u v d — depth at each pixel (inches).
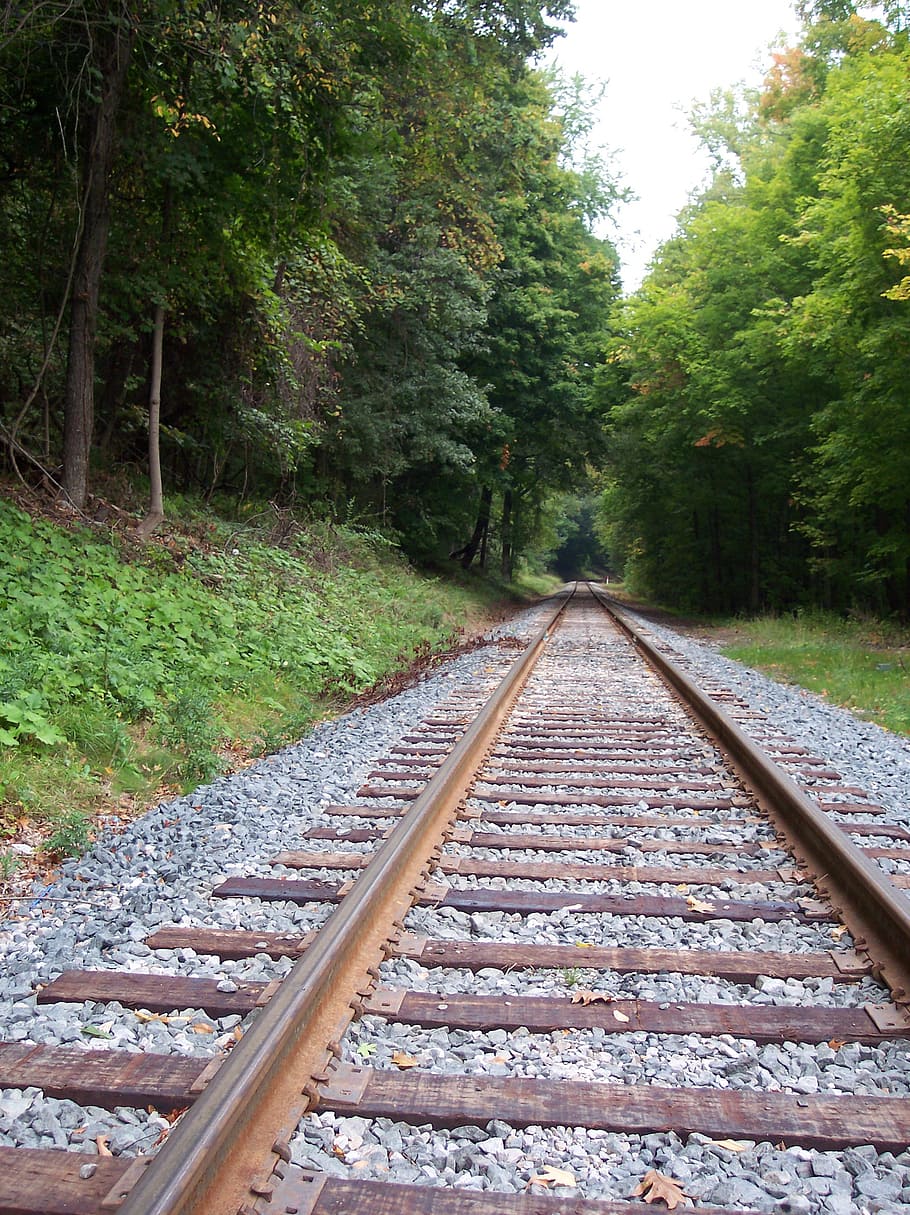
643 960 149.8
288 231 539.8
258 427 685.3
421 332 943.0
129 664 328.8
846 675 517.0
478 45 674.8
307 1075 110.0
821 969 146.9
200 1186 86.0
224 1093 93.8
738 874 191.9
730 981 145.5
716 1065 119.7
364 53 483.5
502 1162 99.9
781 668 584.1
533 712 393.7
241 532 626.8
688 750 315.9
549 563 4707.2
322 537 772.6
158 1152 86.1
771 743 330.0
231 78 399.9
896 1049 123.7
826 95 895.1
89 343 477.4
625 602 1961.1
